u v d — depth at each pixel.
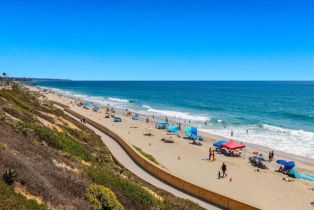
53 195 10.69
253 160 41.09
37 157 14.85
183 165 37.41
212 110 104.56
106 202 12.30
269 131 64.94
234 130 65.94
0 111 24.03
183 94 190.12
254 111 102.00
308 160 44.38
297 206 27.36
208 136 58.56
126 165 31.11
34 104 43.56
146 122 70.25
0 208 8.47
